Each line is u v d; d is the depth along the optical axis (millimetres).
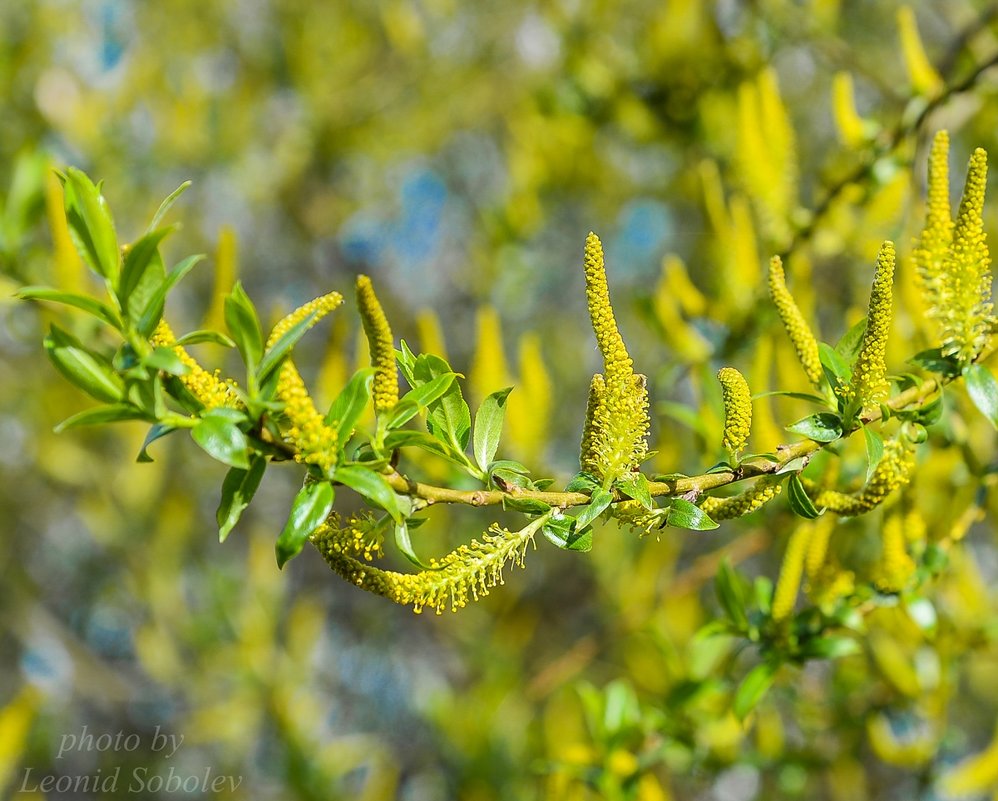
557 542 539
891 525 631
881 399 553
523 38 1487
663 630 914
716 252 806
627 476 538
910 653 729
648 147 1116
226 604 1295
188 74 1354
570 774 711
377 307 531
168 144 1328
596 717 718
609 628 975
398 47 1415
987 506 709
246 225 1703
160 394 519
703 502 549
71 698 1746
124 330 516
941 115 757
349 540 532
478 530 1130
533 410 708
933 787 760
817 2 934
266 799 1343
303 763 1163
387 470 531
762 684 633
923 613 631
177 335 1406
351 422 524
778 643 639
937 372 561
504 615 1255
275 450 523
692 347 761
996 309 801
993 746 750
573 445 1579
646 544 987
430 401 536
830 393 558
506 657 1230
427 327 680
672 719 713
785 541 813
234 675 1245
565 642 1386
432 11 1474
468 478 681
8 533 1699
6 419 1432
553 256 1492
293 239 1711
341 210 1597
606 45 1073
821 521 629
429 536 1004
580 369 1679
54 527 1782
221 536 521
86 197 515
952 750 762
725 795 1152
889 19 1397
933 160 560
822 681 883
